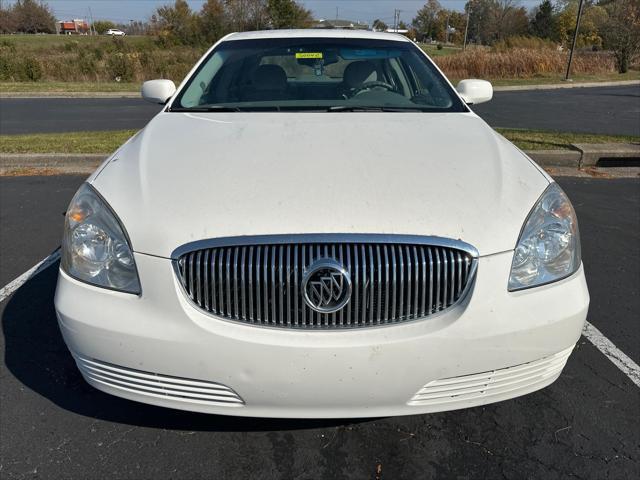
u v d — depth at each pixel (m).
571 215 2.16
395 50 3.63
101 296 1.95
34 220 4.84
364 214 1.92
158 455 2.18
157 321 1.88
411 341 1.84
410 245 1.87
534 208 2.06
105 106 13.86
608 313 3.27
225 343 1.84
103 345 1.93
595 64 26.50
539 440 2.26
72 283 2.02
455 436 2.29
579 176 6.34
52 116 11.86
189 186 2.08
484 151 2.43
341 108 3.11
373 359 1.83
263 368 1.85
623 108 13.52
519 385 2.03
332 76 3.42
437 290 1.88
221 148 2.40
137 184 2.13
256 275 1.84
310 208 1.93
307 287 1.84
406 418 2.38
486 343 1.89
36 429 2.31
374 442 2.25
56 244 4.29
